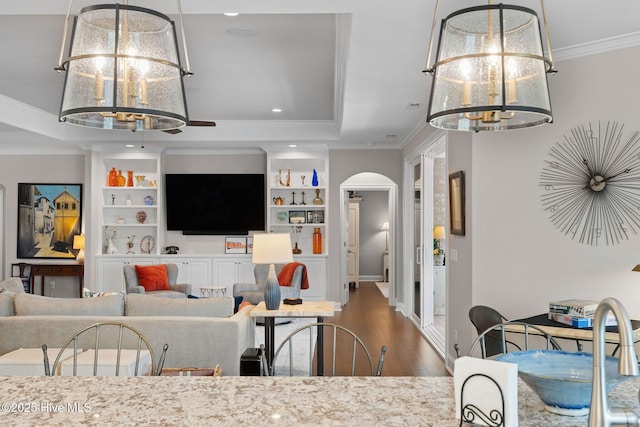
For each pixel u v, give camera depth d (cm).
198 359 410
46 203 923
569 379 132
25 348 402
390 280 902
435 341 624
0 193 927
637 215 358
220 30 419
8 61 503
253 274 880
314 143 834
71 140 814
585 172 378
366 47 364
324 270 873
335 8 299
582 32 347
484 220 421
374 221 1306
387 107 561
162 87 187
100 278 872
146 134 805
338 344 620
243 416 142
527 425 132
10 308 430
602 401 108
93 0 284
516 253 406
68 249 920
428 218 702
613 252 368
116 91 179
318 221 901
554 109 388
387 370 512
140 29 184
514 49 186
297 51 469
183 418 140
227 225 901
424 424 136
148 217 916
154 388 164
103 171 902
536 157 398
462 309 463
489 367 122
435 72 198
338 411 145
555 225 390
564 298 386
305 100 660
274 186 900
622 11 312
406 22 319
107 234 911
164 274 805
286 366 519
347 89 482
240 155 916
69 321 407
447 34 194
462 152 461
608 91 368
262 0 285
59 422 137
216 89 603
